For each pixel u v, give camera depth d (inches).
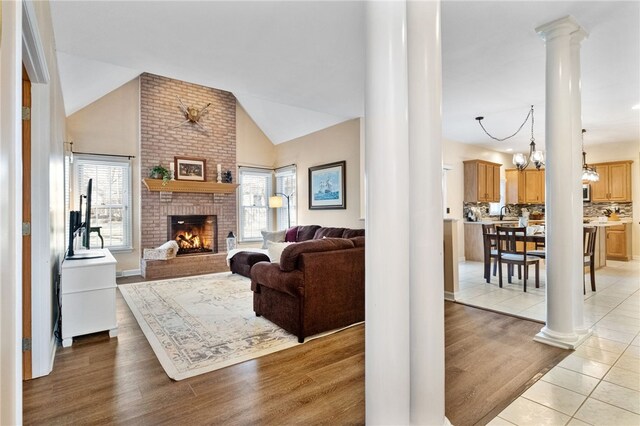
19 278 41.7
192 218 263.7
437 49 68.2
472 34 114.7
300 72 147.8
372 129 61.7
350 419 71.7
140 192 239.5
